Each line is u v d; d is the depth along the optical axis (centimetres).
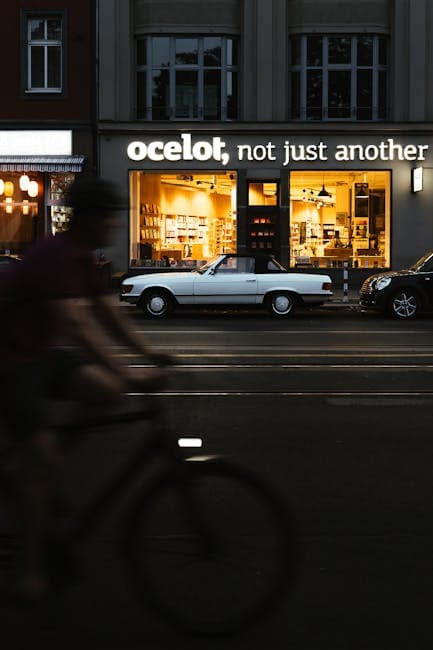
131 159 2730
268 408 872
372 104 2775
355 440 724
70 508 429
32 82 2730
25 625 377
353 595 408
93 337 380
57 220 2742
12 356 365
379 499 561
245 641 361
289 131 2730
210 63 2775
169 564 369
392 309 2033
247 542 370
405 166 2739
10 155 2708
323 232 2783
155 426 380
